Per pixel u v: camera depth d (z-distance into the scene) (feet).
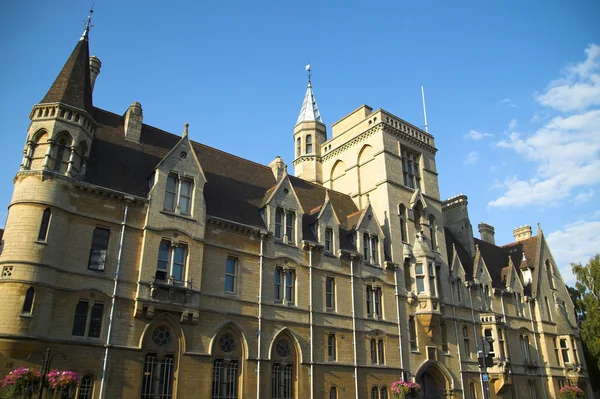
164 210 109.09
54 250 92.58
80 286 94.27
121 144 118.62
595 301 221.46
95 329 94.32
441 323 166.81
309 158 202.18
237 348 112.88
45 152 98.63
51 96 104.01
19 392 74.49
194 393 102.27
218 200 125.90
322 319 130.72
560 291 233.76
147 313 99.40
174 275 106.93
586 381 214.90
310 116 214.90
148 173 116.67
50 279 90.53
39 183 94.58
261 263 122.72
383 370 139.54
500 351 180.34
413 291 158.51
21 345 83.66
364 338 138.51
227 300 113.70
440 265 174.50
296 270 129.80
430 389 156.76
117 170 111.24
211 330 108.78
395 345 145.79
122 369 94.17
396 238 161.48
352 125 190.39
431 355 155.12
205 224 115.55
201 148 139.95
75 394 88.22
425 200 179.93
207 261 113.60
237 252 119.65
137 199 106.01
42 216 92.94
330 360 128.98
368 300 145.48
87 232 98.53
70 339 90.27
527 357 199.11
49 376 76.02
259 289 120.37
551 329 216.54
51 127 99.91
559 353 214.07
